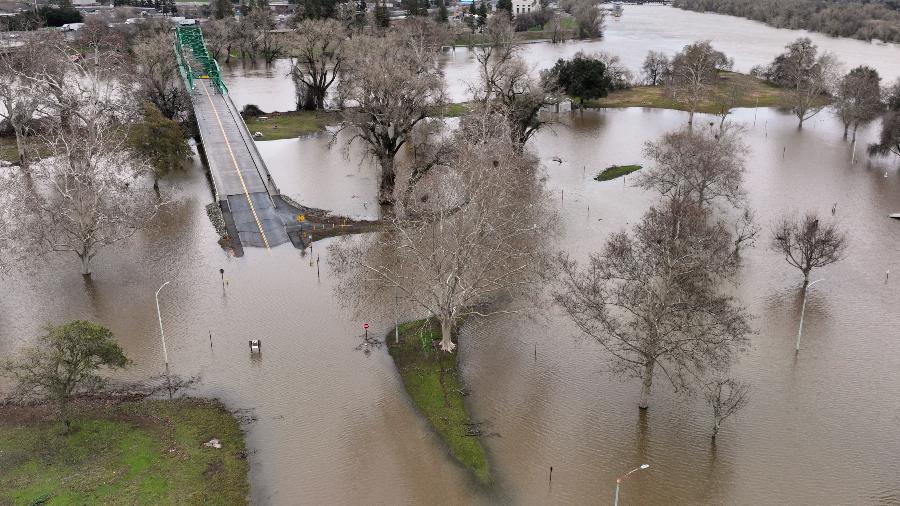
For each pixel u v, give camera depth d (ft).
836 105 435.53
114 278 254.68
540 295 238.89
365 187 353.92
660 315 171.12
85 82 496.64
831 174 368.27
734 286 246.27
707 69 516.32
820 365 201.46
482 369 202.90
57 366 161.38
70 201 262.67
